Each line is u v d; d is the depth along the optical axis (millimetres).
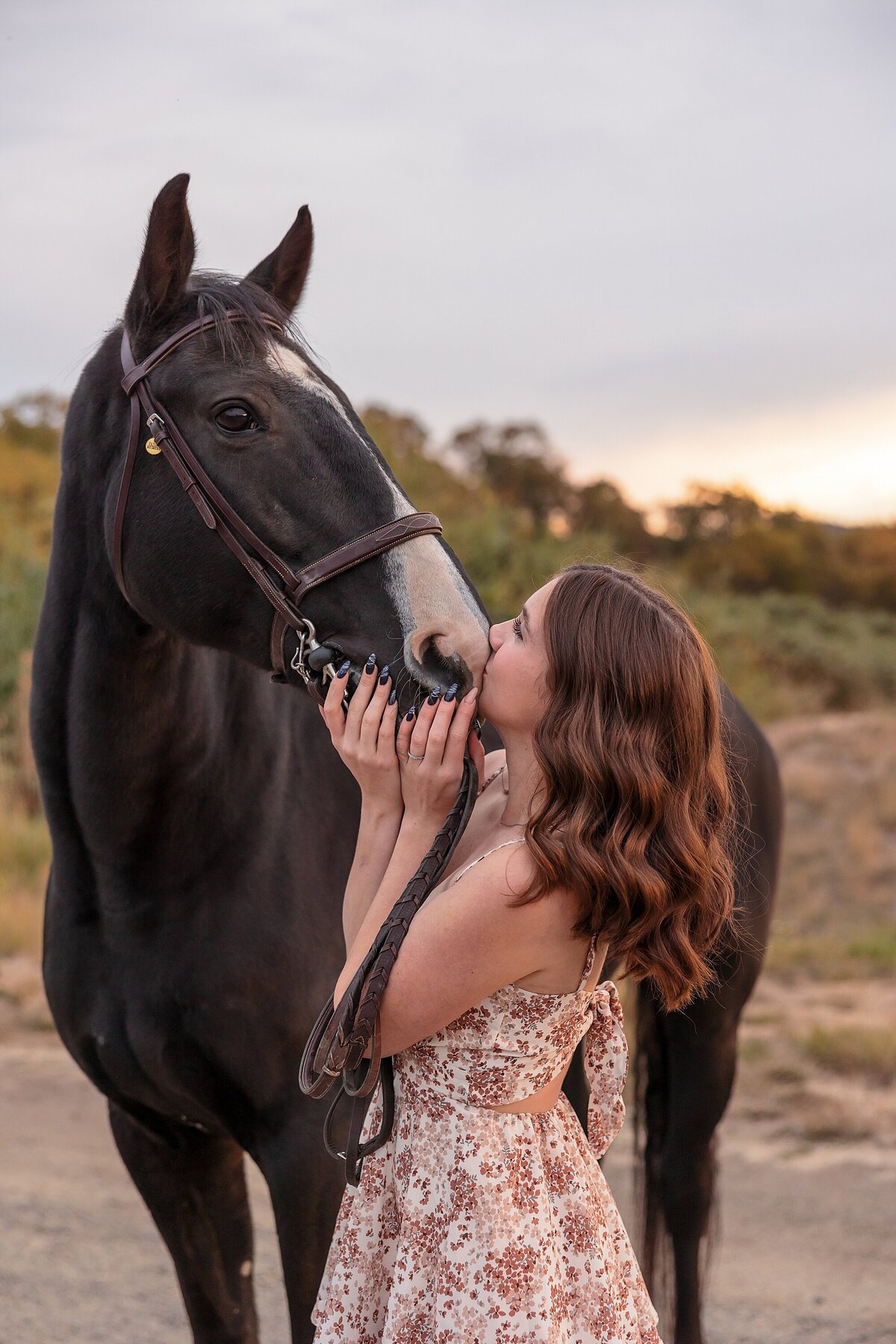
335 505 1664
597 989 1533
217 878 1927
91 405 1877
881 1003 5832
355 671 1606
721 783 1459
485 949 1321
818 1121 4379
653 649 1374
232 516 1688
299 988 1943
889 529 30312
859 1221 3592
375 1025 1360
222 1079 1936
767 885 2828
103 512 1849
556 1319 1316
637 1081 2713
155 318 1771
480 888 1327
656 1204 2652
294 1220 1896
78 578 1900
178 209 1716
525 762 1467
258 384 1699
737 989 2641
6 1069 5008
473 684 1512
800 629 20016
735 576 27031
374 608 1612
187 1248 2105
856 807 9234
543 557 16656
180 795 1881
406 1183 1393
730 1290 3152
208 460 1704
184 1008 1903
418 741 1458
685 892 1377
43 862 7371
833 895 8125
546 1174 1390
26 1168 4016
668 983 1407
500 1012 1350
